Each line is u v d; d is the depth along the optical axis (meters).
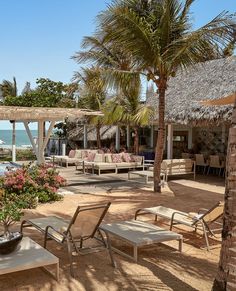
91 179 15.20
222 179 16.36
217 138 19.95
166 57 10.85
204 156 18.70
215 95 15.37
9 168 11.20
